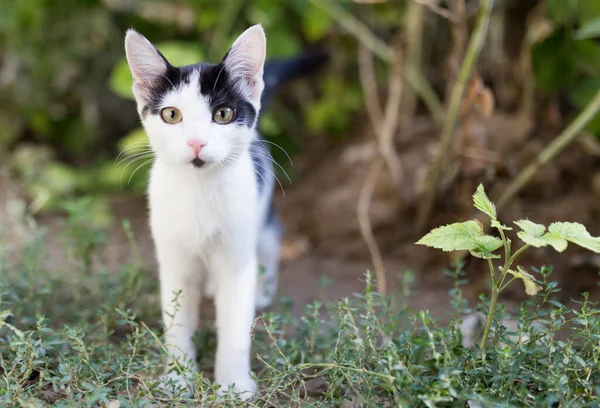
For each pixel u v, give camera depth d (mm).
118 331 1021
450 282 1174
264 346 967
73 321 1022
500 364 866
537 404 840
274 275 1125
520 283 1106
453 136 1169
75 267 1110
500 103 1346
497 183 1186
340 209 1302
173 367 904
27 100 1514
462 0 1146
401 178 1272
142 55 931
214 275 982
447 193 1202
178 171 941
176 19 1452
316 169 1438
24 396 859
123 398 852
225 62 929
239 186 951
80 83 1537
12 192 1410
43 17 1477
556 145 1130
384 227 1263
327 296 1140
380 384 863
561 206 1203
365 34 1305
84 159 1575
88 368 896
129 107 1562
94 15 1479
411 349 884
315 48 1442
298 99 1554
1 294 968
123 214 1387
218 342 975
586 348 887
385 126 1275
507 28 1354
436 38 1402
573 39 1189
